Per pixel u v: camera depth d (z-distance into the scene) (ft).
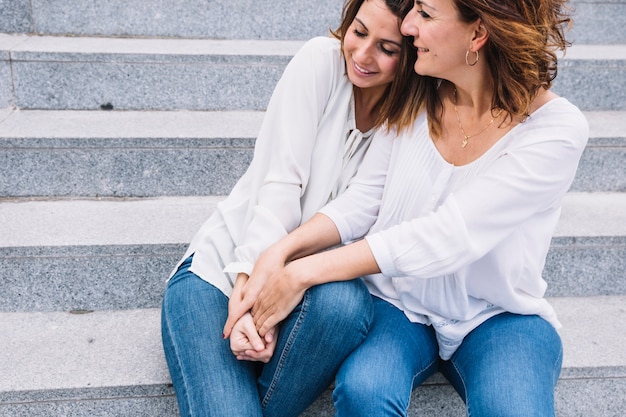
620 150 8.16
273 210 5.39
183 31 9.46
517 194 4.82
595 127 8.38
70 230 6.87
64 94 8.34
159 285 6.86
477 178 4.93
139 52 8.29
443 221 4.85
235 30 9.57
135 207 7.47
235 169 7.76
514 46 4.59
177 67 8.41
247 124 8.14
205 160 7.68
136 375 5.79
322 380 5.16
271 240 5.29
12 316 6.68
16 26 9.13
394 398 4.75
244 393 4.99
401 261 4.92
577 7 9.91
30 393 5.59
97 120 8.04
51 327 6.51
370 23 5.06
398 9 4.98
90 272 6.72
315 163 5.59
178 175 7.70
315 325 4.90
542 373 4.91
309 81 5.43
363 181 5.60
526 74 4.73
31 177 7.47
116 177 7.59
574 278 7.36
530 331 5.23
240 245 5.61
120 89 8.41
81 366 5.90
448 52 4.83
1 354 6.03
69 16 9.18
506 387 4.75
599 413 6.42
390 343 5.15
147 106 8.52
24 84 8.24
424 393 6.09
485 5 4.52
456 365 5.41
